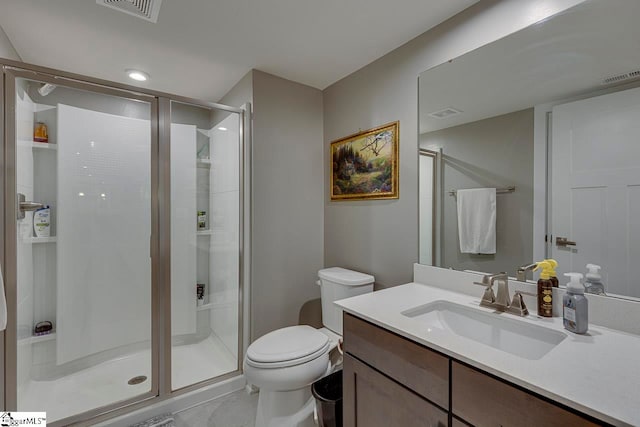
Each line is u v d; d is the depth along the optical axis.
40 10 1.43
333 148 2.28
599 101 1.06
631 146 1.00
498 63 1.32
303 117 2.29
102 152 1.98
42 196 1.84
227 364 2.17
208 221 2.41
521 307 1.13
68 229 1.94
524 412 0.71
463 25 1.45
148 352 2.07
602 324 1.02
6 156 1.43
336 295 1.89
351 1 1.40
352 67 2.03
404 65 1.74
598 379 0.71
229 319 2.26
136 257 2.08
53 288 1.92
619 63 1.02
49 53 1.85
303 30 1.63
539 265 1.14
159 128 1.81
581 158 1.10
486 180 1.37
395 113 1.79
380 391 1.08
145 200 2.00
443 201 1.55
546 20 1.18
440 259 1.56
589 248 1.08
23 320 1.68
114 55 1.89
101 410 1.64
